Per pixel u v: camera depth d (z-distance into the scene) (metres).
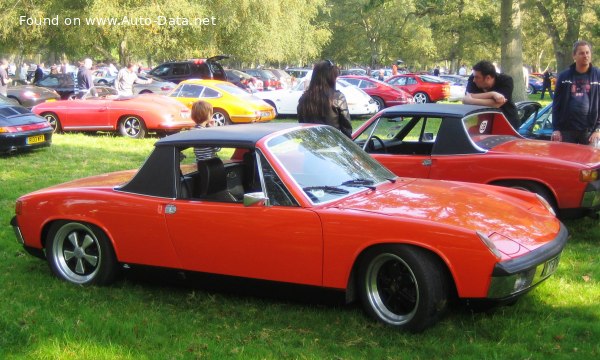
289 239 4.54
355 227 4.33
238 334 4.39
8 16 30.97
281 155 4.83
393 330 4.34
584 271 5.66
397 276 4.36
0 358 4.03
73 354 4.07
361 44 71.19
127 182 5.31
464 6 34.56
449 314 4.61
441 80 29.53
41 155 12.59
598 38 33.00
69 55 40.31
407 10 64.94
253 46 34.50
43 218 5.48
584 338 4.25
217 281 4.90
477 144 6.98
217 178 5.21
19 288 5.37
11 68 47.09
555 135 8.05
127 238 5.15
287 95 21.77
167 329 4.50
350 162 5.22
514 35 23.62
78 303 5.00
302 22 42.38
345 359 3.96
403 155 7.19
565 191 6.38
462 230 4.09
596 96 7.79
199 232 4.84
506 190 5.34
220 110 18.03
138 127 15.55
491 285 4.02
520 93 23.77
